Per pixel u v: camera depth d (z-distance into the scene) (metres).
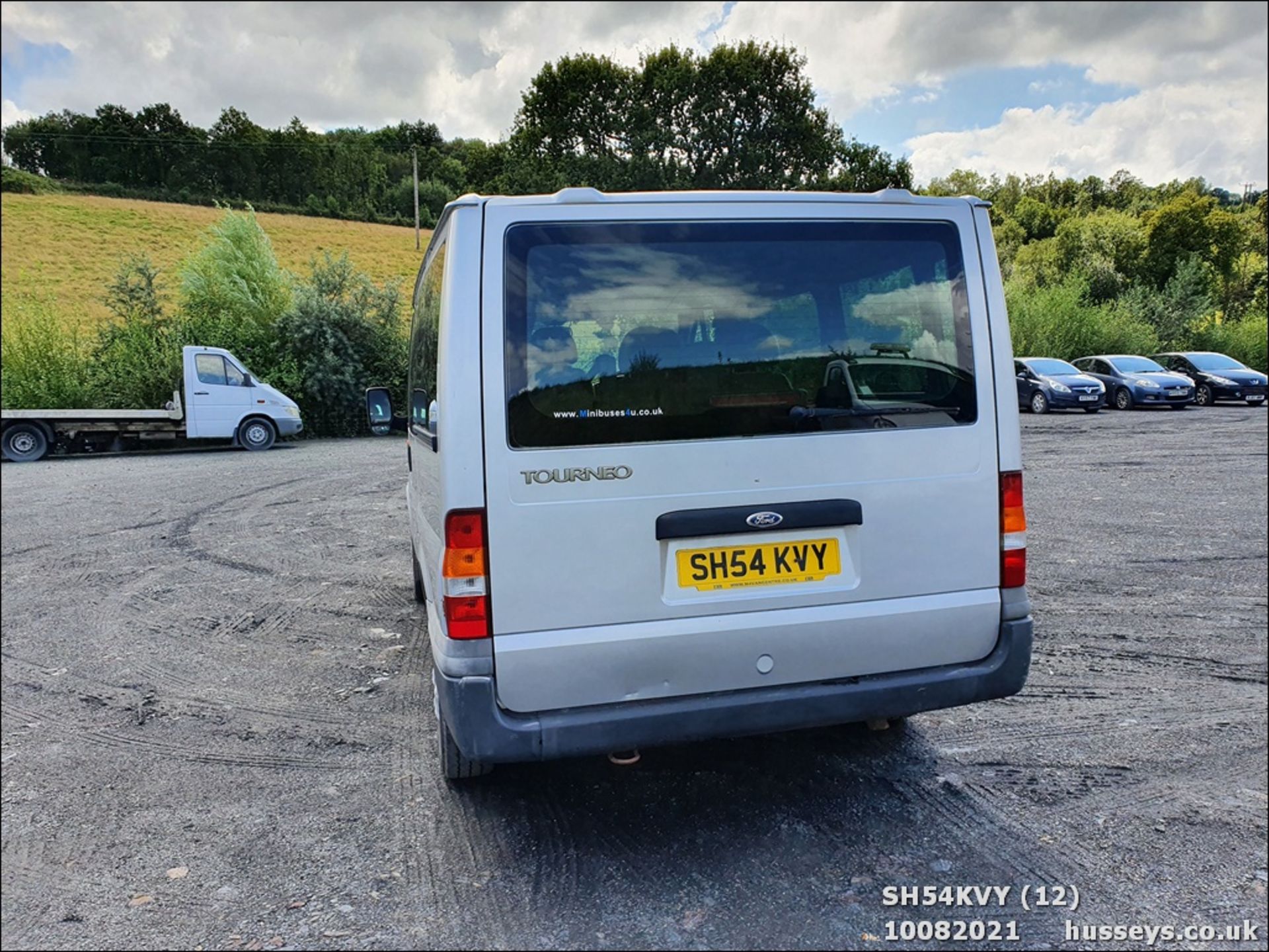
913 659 2.85
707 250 2.65
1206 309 38.22
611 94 35.78
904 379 2.81
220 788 3.40
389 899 2.63
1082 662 4.59
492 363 2.48
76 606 6.16
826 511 2.72
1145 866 2.73
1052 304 33.44
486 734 2.50
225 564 7.41
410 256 58.06
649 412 2.58
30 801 3.32
